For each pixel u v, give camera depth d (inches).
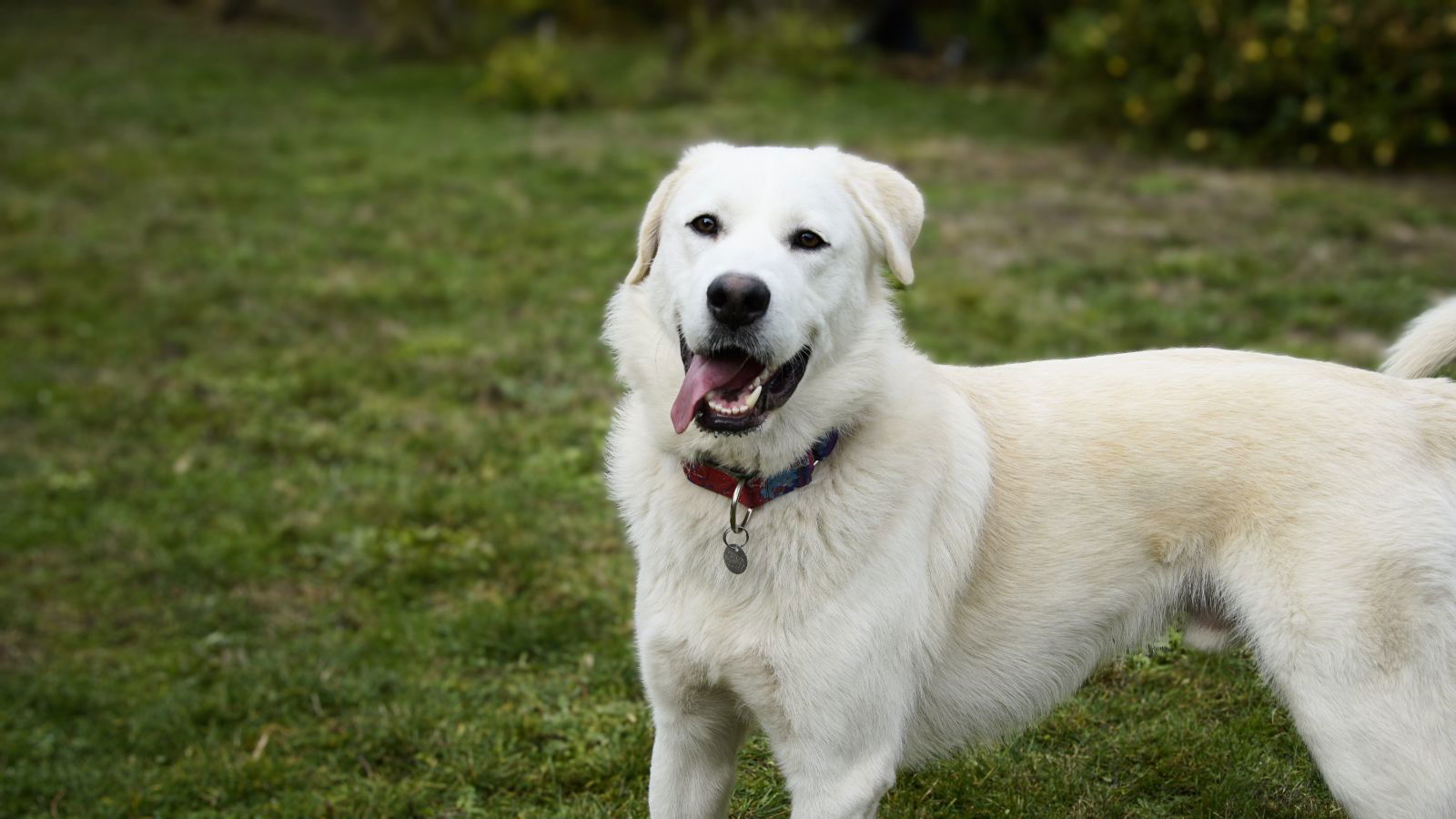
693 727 117.5
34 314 335.3
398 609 199.9
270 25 832.3
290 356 305.3
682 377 115.3
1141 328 291.1
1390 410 111.7
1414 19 437.1
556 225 402.0
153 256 381.7
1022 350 280.2
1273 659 108.8
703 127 546.3
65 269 368.8
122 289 353.4
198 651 194.5
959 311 307.6
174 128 542.0
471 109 596.7
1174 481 113.7
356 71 687.7
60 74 650.2
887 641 109.4
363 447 255.9
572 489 231.1
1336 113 450.3
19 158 488.4
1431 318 123.3
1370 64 443.5
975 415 121.0
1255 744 142.9
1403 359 124.7
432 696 174.4
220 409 278.7
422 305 337.4
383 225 407.8
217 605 205.3
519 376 287.6
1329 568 106.0
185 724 174.6
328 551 218.4
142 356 309.7
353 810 152.1
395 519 225.8
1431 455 110.6
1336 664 105.3
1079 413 119.2
